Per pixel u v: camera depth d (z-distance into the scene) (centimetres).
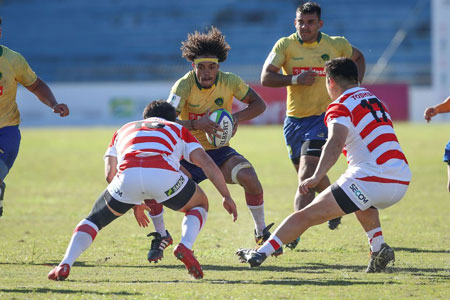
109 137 10675
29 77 2652
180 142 2106
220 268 2322
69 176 5972
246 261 2238
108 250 2731
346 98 2112
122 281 2062
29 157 7762
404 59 15400
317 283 2005
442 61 13825
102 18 17125
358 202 2053
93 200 4509
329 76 2197
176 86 2661
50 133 11756
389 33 15825
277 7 16562
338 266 2356
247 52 15975
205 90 2684
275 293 1858
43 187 5216
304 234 3136
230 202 2088
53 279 2022
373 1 16288
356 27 16012
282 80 2884
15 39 17062
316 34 3006
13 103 2606
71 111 13788
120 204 2039
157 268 2336
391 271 2222
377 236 2211
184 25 16712
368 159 2059
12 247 2798
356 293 1855
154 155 2027
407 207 3966
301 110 2956
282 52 3002
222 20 16650
